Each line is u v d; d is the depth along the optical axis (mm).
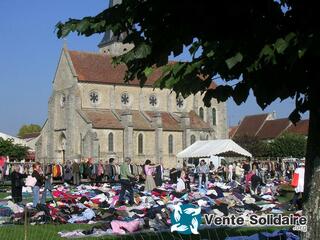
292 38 3025
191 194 15055
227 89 3584
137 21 3576
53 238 8461
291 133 54594
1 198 17234
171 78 3406
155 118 47031
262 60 3201
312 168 3781
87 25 3582
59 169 25359
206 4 3367
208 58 3285
